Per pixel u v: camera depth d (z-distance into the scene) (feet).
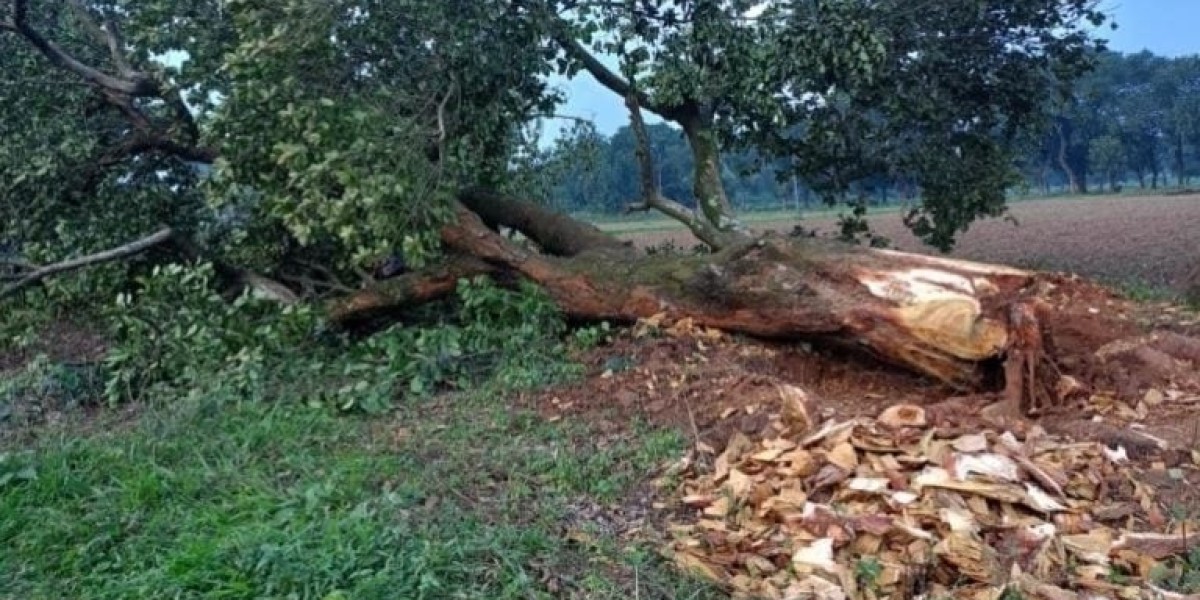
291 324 17.78
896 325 14.34
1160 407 13.39
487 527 10.39
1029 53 25.76
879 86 24.45
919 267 14.79
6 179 20.62
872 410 13.42
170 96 19.99
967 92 26.30
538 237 21.95
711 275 16.96
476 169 21.50
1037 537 9.43
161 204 21.70
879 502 10.07
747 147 26.55
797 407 12.53
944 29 24.40
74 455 13.10
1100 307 17.72
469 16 18.57
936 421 11.87
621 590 9.09
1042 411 13.24
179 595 9.12
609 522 10.69
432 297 19.35
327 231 17.93
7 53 21.02
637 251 21.09
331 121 16.90
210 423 14.42
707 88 22.88
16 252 21.81
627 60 23.00
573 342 17.74
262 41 16.48
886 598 8.73
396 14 17.65
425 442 13.48
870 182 29.30
